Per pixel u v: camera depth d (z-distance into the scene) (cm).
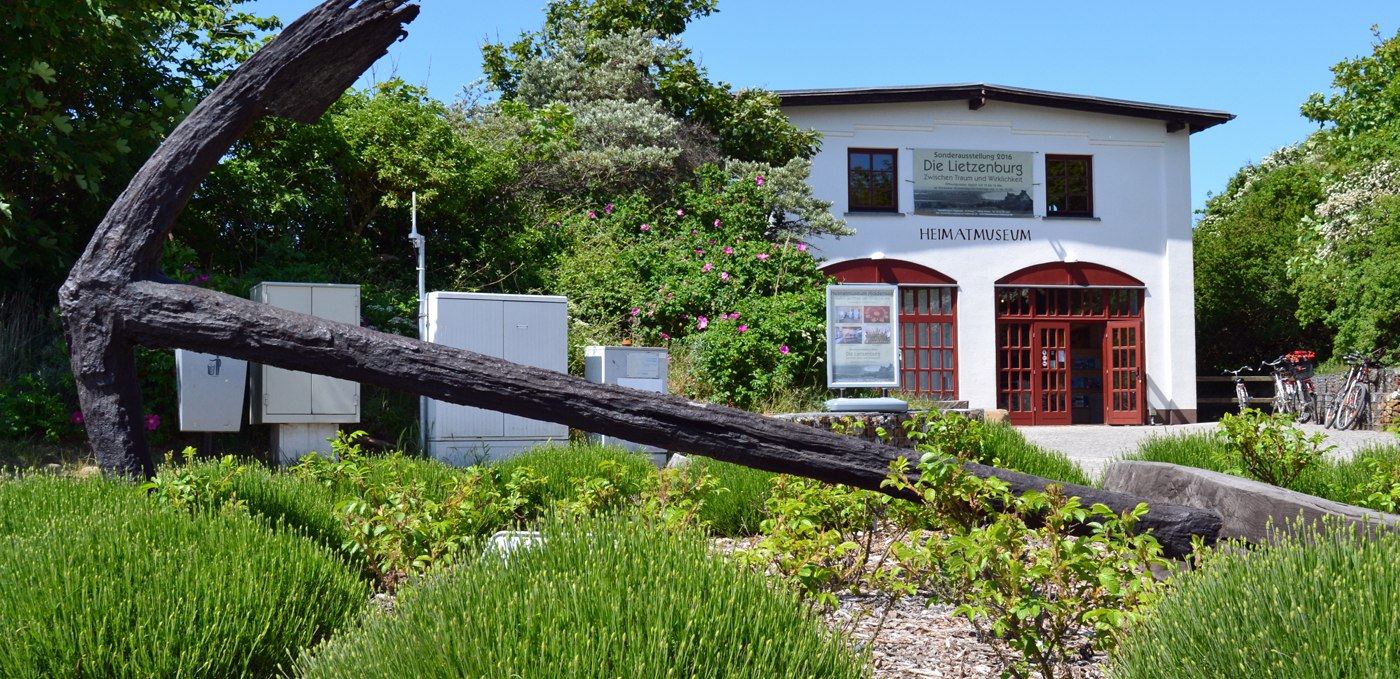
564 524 338
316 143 1278
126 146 983
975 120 2183
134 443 513
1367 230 2178
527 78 2022
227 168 1185
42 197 1070
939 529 472
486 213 1456
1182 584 308
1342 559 280
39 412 899
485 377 451
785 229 1814
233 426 892
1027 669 350
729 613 267
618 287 1474
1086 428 2020
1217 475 495
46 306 1060
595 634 253
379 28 506
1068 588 343
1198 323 2816
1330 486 664
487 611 268
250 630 342
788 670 253
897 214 2147
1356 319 2106
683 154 1848
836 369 1321
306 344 468
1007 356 2198
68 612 323
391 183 1333
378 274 1318
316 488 603
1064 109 2209
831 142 2133
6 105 935
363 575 474
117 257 497
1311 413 2003
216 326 479
